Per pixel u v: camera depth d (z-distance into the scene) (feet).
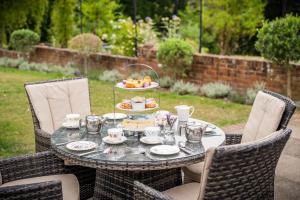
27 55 45.29
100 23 49.32
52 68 39.83
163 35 43.21
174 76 30.27
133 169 8.87
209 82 28.81
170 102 25.95
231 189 7.48
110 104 25.49
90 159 9.08
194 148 9.66
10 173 10.21
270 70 25.36
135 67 33.73
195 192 9.50
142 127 10.43
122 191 10.54
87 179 11.68
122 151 9.53
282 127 10.36
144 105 11.35
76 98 13.69
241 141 11.80
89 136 10.79
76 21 52.80
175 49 28.53
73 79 13.85
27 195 7.77
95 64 37.63
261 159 7.55
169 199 7.65
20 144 17.63
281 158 15.43
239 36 44.70
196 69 29.50
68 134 10.98
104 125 11.82
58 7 48.16
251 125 11.45
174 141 10.28
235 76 27.30
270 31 22.95
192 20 52.60
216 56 28.19
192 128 10.01
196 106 24.81
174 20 39.65
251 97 24.97
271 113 10.62
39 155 10.57
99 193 11.19
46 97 13.12
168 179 10.98
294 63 24.32
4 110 23.98
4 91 29.71
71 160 9.42
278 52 22.80
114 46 38.32
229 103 25.52
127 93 28.89
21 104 25.58
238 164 7.22
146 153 9.30
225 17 42.34
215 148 6.91
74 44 36.83
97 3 48.78
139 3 63.77
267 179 8.20
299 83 24.13
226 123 21.01
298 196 12.24
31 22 53.16
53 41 49.65
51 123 13.02
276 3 46.44
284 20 22.68
